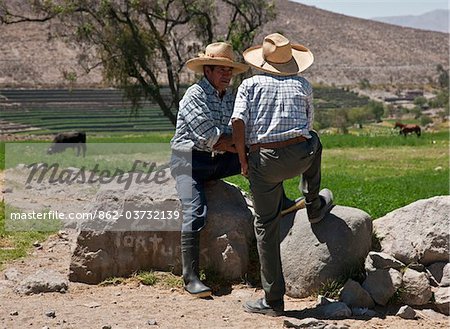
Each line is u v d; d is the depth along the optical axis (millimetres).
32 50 189250
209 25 40219
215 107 8062
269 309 7195
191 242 7797
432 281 7680
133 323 6812
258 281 8156
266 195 7113
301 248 7875
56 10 38062
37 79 167250
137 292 7875
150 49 39031
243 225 8258
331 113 129000
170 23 43281
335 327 6648
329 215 7996
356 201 15336
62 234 10523
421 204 8125
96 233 8234
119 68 39500
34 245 9992
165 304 7457
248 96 7125
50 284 7879
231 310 7305
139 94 40625
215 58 7891
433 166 33938
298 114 7074
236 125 7086
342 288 7527
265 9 40000
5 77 167625
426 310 7328
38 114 105500
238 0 39656
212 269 8188
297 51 7480
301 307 7430
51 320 6852
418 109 167500
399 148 49188
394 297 7426
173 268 8289
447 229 7738
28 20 39625
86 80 144000
